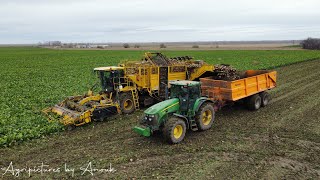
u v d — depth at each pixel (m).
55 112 15.12
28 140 12.01
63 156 10.50
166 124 11.23
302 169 9.26
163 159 10.11
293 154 10.31
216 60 50.22
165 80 17.42
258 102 16.03
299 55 57.25
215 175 8.92
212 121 13.10
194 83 12.29
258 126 13.32
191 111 12.27
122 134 12.74
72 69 41.03
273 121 13.97
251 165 9.55
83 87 23.97
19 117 14.96
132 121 14.66
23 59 65.81
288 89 21.19
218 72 18.55
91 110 13.86
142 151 10.80
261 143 11.34
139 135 12.56
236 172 9.09
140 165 9.69
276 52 75.88
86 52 100.12
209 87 15.08
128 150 10.93
